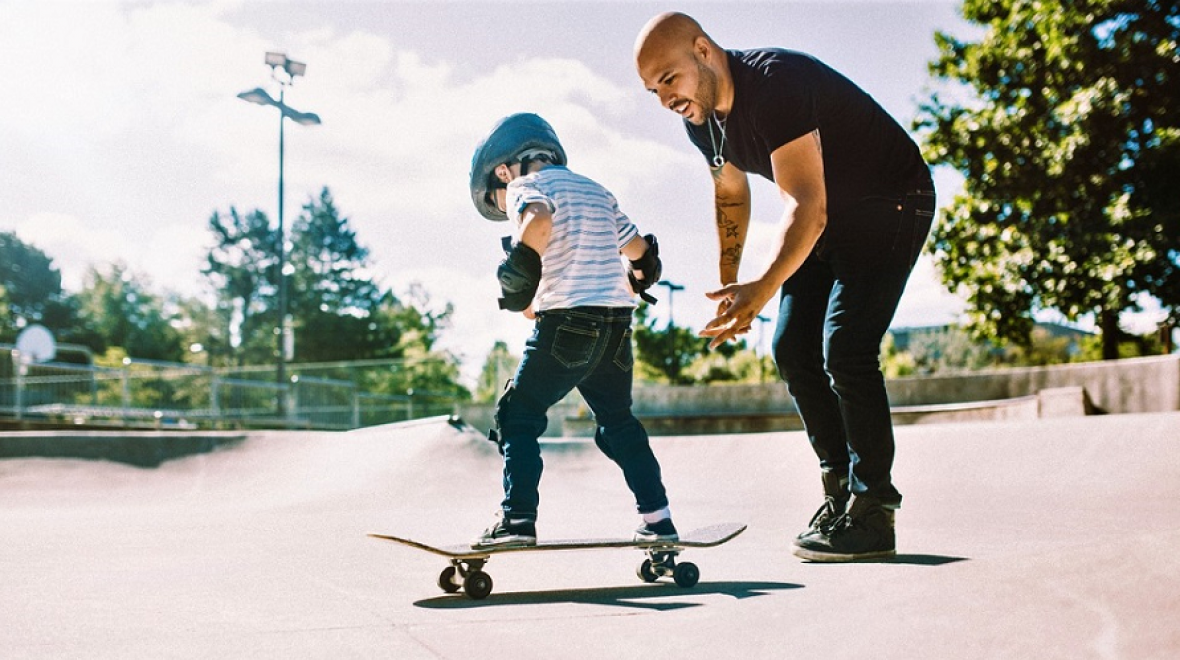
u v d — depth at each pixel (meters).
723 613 1.74
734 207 3.48
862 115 2.96
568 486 6.59
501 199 2.85
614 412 2.67
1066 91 16.14
